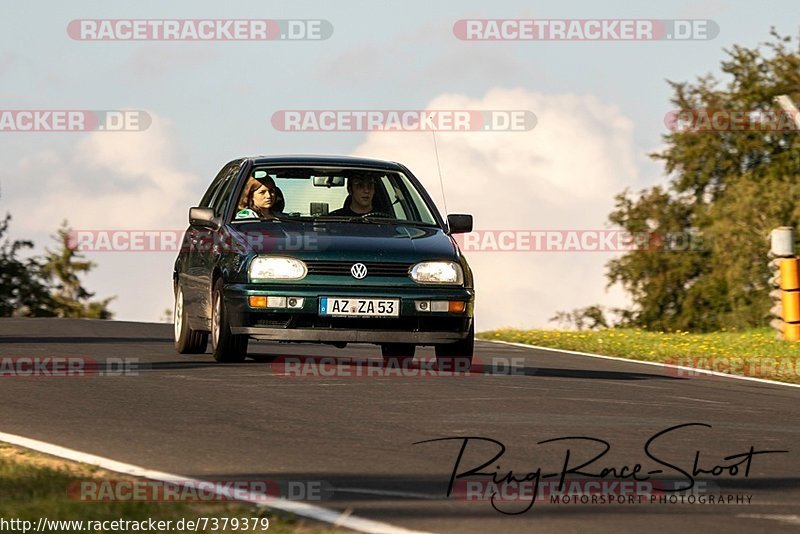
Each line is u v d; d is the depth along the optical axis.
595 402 32.16
